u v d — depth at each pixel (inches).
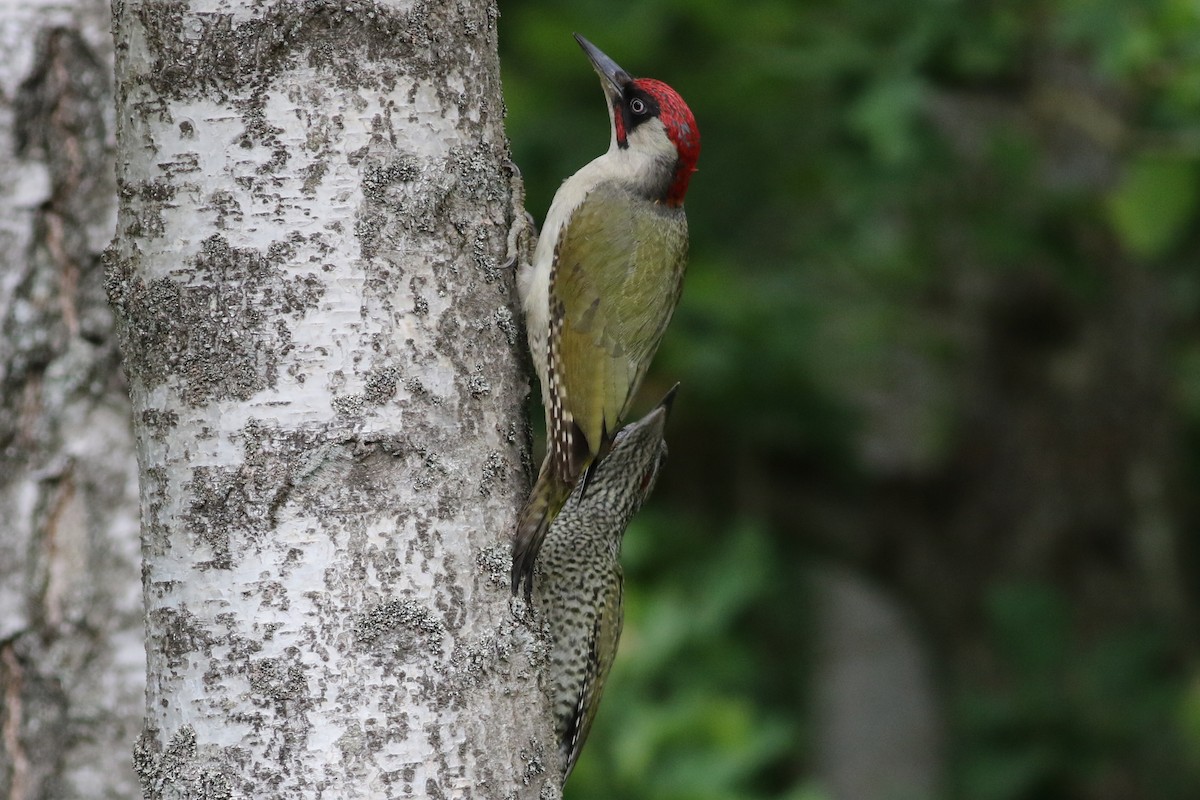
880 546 734.5
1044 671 705.0
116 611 372.8
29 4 366.6
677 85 586.9
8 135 365.1
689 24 577.6
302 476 235.3
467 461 248.2
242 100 235.9
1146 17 556.1
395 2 242.8
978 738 710.5
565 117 586.9
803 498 717.3
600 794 503.5
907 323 678.5
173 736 237.0
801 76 576.1
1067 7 561.3
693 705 511.5
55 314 369.7
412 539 240.4
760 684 723.4
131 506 375.9
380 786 234.4
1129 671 697.6
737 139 606.9
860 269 661.9
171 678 238.2
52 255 370.0
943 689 732.0
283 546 234.7
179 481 237.8
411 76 244.7
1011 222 647.8
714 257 622.5
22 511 364.5
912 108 548.1
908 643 737.6
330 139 237.9
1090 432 726.5
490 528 250.2
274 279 236.1
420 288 244.7
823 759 716.0
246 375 235.8
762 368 609.0
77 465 370.6
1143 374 717.9
